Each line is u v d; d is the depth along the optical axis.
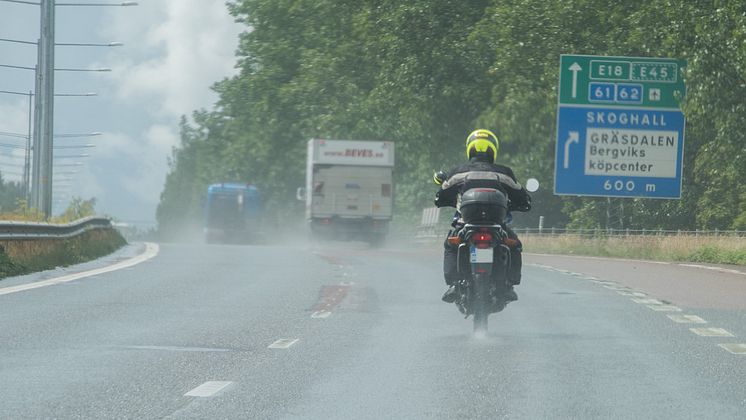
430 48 111.00
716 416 14.62
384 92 113.19
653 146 72.31
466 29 112.06
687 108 63.34
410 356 20.16
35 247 44.91
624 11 89.19
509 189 23.44
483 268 22.44
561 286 39.09
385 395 16.02
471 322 26.06
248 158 151.75
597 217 108.06
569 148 72.62
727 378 17.81
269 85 137.75
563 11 92.56
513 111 99.50
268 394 15.98
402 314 27.89
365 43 122.06
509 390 16.55
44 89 65.31
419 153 120.94
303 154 138.62
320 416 14.41
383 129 121.12
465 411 14.84
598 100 72.50
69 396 15.50
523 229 110.88
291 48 137.62
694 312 29.12
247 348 21.02
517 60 96.75
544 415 14.62
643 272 49.53
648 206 106.50
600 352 20.89
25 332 22.70
